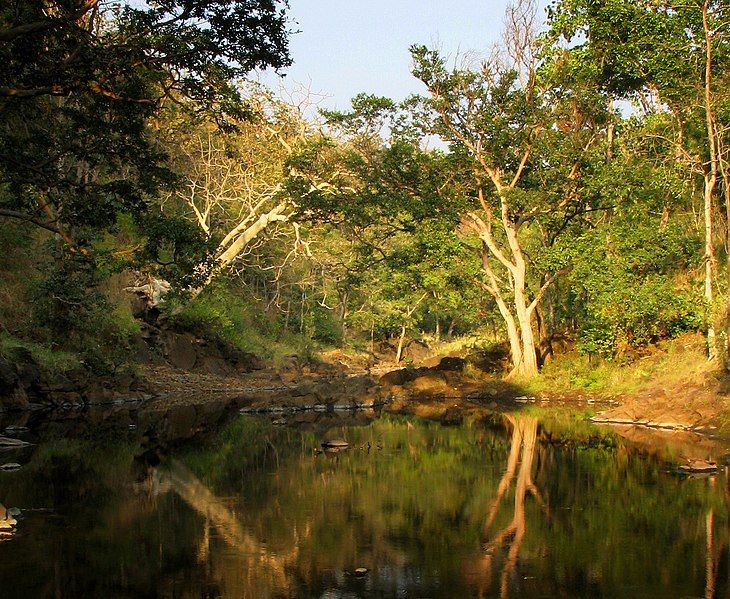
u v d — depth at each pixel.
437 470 15.20
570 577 8.42
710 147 25.03
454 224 31.81
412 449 18.03
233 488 13.67
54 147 15.82
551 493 12.78
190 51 13.61
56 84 13.46
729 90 24.91
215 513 11.72
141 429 22.00
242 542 10.07
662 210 30.12
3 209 16.78
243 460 16.75
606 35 25.86
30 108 15.94
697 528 10.42
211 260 17.66
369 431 21.67
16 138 15.34
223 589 8.19
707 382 22.11
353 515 11.52
